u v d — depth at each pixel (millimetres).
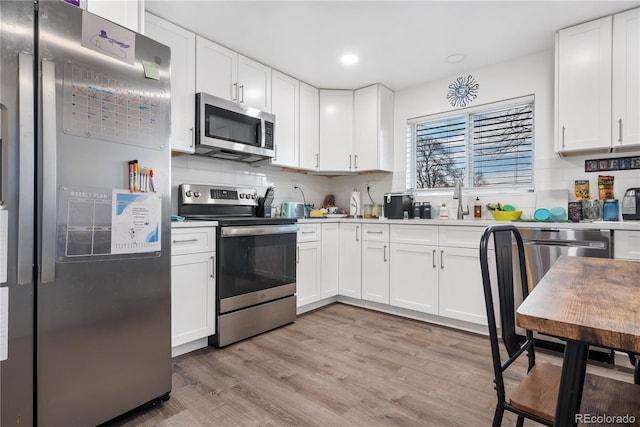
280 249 2730
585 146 2328
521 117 2965
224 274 2320
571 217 2533
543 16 2271
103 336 1417
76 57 1323
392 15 2271
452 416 1543
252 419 1523
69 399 1323
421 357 2156
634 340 497
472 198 3107
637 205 2252
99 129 1387
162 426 1475
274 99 3094
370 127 3477
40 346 1244
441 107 3334
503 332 1041
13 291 1177
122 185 1460
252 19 2332
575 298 704
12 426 1185
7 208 1158
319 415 1552
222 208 2840
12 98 1159
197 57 2514
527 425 1457
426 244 2783
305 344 2363
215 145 2553
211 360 2111
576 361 593
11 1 1165
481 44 2664
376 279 3092
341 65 3037
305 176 3811
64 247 1292
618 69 2221
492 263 2465
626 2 2117
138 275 1530
